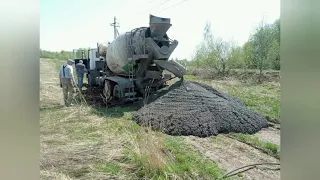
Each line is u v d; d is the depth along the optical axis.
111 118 6.15
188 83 7.00
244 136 5.05
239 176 3.36
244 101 8.00
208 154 4.10
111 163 3.64
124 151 3.99
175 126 5.21
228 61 15.94
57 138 4.57
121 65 8.11
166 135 4.99
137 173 3.38
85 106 7.15
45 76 14.30
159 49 7.33
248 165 3.66
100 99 8.57
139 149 3.88
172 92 6.52
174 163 3.65
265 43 14.17
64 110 6.75
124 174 3.36
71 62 7.68
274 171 3.53
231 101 6.74
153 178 3.22
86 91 10.06
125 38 7.89
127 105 7.58
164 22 7.25
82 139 4.55
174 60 7.59
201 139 4.88
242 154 4.16
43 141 4.43
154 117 5.62
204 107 5.72
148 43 7.38
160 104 6.18
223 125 5.41
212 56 16.45
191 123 5.25
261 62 14.22
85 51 11.49
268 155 4.14
